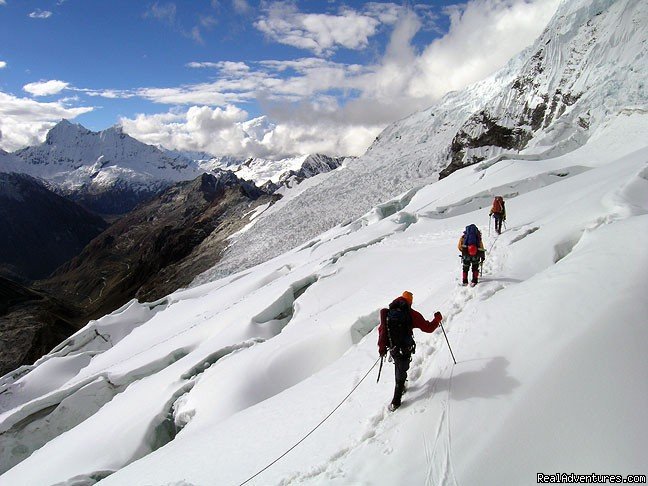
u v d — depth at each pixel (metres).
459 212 34.84
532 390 7.16
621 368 6.94
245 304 29.48
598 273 8.88
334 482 6.98
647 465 5.71
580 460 6.08
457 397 7.72
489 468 6.39
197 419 16.66
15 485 17.75
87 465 16.98
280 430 10.09
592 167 39.31
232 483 8.63
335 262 28.89
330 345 17.09
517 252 13.77
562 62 93.62
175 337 30.84
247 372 17.33
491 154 90.00
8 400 34.44
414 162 106.06
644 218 10.46
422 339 10.29
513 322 8.83
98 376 26.17
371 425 8.16
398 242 26.92
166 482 10.12
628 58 78.12
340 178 117.88
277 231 92.62
